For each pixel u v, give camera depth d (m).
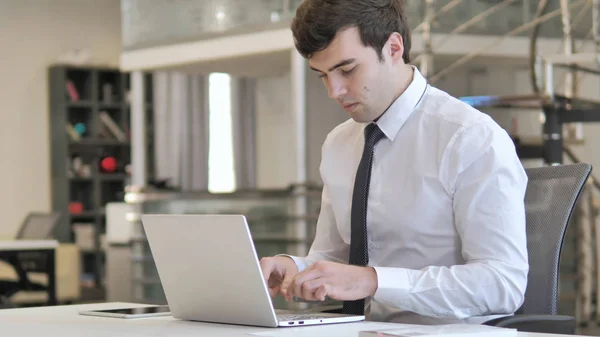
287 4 6.03
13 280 6.27
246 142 9.54
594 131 6.96
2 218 9.80
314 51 2.00
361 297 1.82
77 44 10.34
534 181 2.21
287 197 6.04
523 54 6.15
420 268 2.12
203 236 1.76
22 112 9.95
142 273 6.80
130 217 6.86
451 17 5.99
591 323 5.88
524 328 1.85
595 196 6.63
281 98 8.30
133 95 7.41
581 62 5.01
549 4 6.13
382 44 2.04
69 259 7.43
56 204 9.94
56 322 1.89
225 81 10.03
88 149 9.95
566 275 5.54
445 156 2.05
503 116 6.78
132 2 7.25
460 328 1.49
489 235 1.94
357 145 2.30
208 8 6.59
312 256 2.33
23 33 10.01
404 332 1.43
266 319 1.71
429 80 5.63
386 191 2.15
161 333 1.66
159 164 10.26
